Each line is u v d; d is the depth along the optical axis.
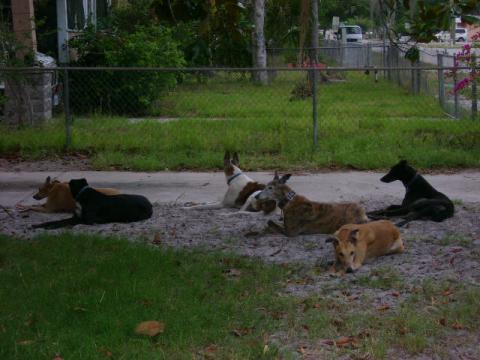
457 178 11.54
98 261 7.09
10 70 13.20
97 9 23.50
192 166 12.37
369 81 28.23
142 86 18.03
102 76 18.00
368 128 15.36
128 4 25.27
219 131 14.52
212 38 7.31
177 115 18.22
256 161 12.55
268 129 14.90
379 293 6.37
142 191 10.78
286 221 8.28
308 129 14.77
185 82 24.67
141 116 18.25
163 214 9.44
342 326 5.60
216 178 11.65
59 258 7.22
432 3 6.36
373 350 5.14
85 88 18.06
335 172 12.00
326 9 39.75
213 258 7.30
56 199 9.54
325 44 41.69
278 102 20.28
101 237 8.01
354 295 6.32
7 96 15.77
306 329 5.56
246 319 5.69
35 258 7.28
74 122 15.50
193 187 11.04
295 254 7.62
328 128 14.98
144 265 6.93
